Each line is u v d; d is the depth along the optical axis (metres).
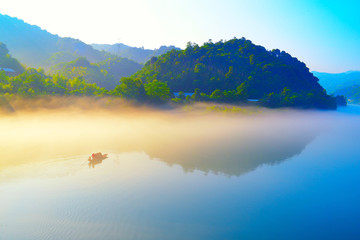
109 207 26.81
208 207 28.41
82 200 28.16
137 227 23.39
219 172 41.19
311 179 40.44
